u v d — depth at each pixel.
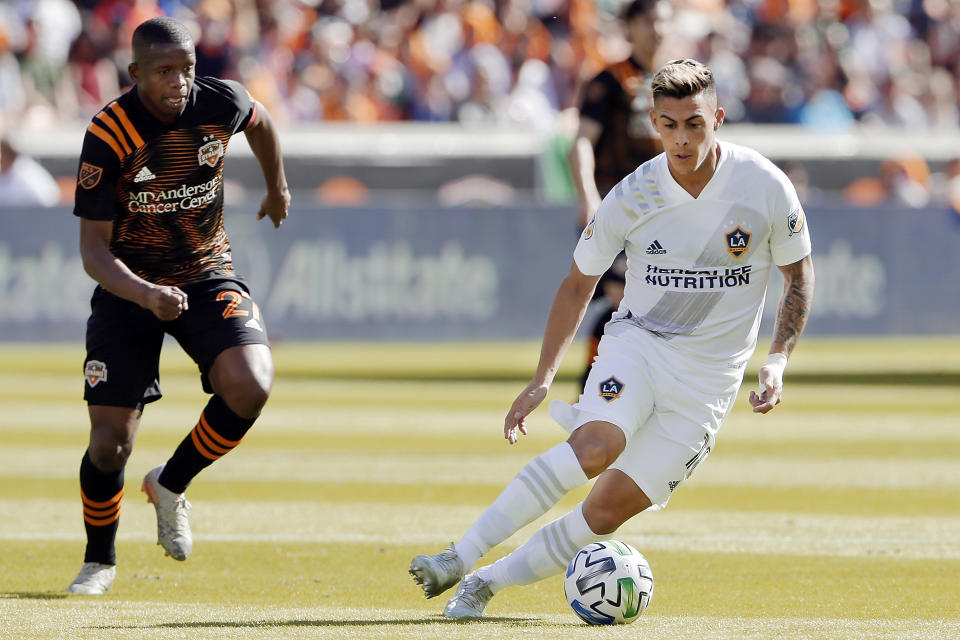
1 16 69.38
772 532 22.58
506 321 58.09
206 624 15.10
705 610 16.53
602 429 15.16
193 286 18.00
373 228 57.94
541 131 61.72
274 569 19.33
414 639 14.13
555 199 60.41
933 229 58.78
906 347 60.38
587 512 15.60
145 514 24.20
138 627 14.88
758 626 15.22
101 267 16.78
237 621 15.34
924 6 84.69
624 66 28.81
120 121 16.95
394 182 60.34
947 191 60.97
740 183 15.45
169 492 17.80
